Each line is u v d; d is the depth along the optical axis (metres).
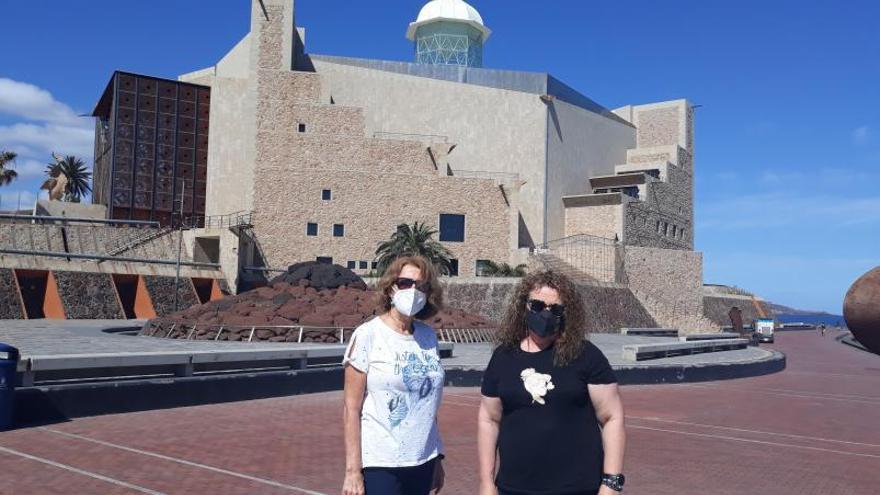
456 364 19.14
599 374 4.02
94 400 12.12
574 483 3.91
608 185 76.25
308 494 7.78
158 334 27.58
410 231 54.22
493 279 51.59
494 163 69.38
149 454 9.41
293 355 16.03
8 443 9.79
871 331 34.59
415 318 4.77
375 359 4.54
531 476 3.95
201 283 53.75
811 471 9.81
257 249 57.81
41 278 48.25
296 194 59.00
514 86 73.12
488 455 4.23
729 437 12.39
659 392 19.03
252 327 25.55
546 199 69.75
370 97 67.94
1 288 43.66
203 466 8.88
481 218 61.78
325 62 67.38
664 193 77.12
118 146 67.12
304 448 10.22
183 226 63.31
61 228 57.31
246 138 61.56
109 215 66.50
